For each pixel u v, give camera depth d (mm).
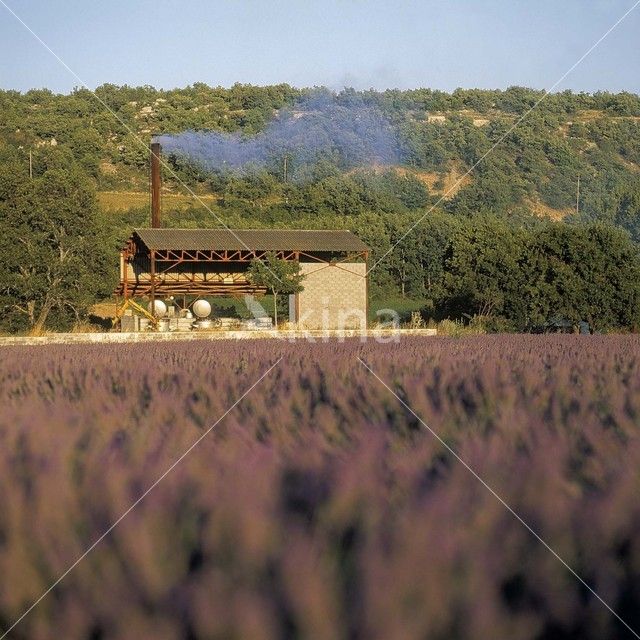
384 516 6555
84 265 103750
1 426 12203
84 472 9000
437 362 30438
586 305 103062
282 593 5457
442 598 5422
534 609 5730
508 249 106000
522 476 7973
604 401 16422
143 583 6082
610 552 6391
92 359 38000
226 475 8125
